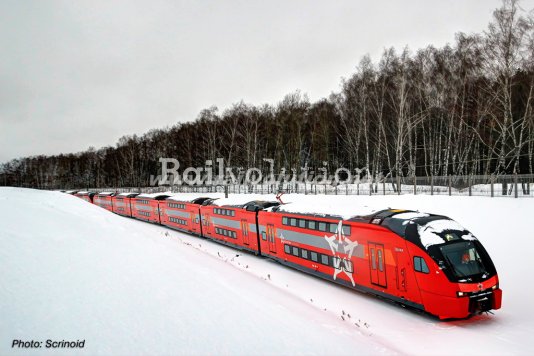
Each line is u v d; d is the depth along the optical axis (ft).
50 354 19.20
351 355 26.37
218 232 94.07
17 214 48.32
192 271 42.34
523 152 133.39
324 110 197.06
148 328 24.47
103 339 21.89
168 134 301.22
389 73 137.59
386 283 45.44
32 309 23.49
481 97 115.75
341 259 53.11
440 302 38.86
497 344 33.83
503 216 65.36
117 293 29.30
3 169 458.50
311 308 41.68
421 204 82.74
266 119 210.79
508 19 93.61
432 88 135.74
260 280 53.52
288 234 66.03
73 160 419.13
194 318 27.53
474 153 134.82
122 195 171.42
